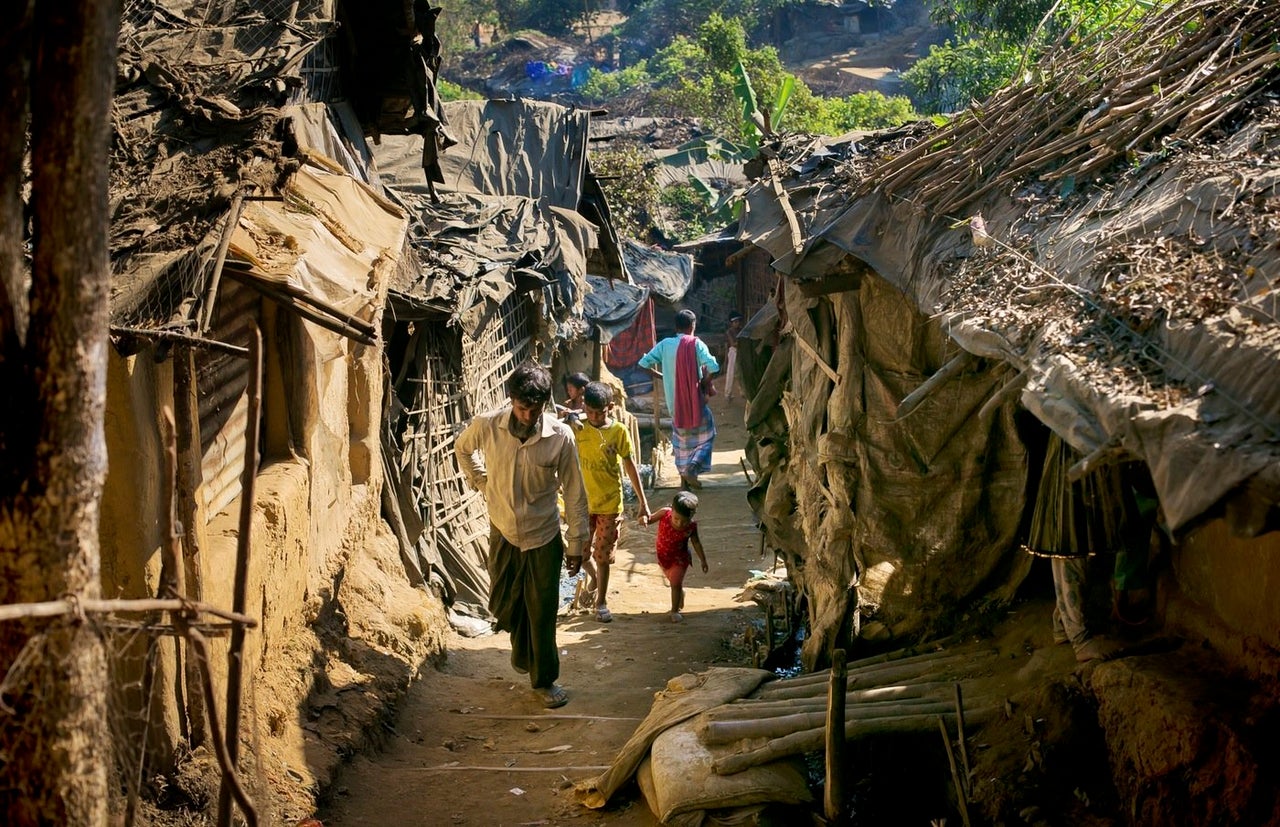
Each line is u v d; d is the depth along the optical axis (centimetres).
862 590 662
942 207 568
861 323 664
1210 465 272
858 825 533
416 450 921
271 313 640
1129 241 411
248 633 536
